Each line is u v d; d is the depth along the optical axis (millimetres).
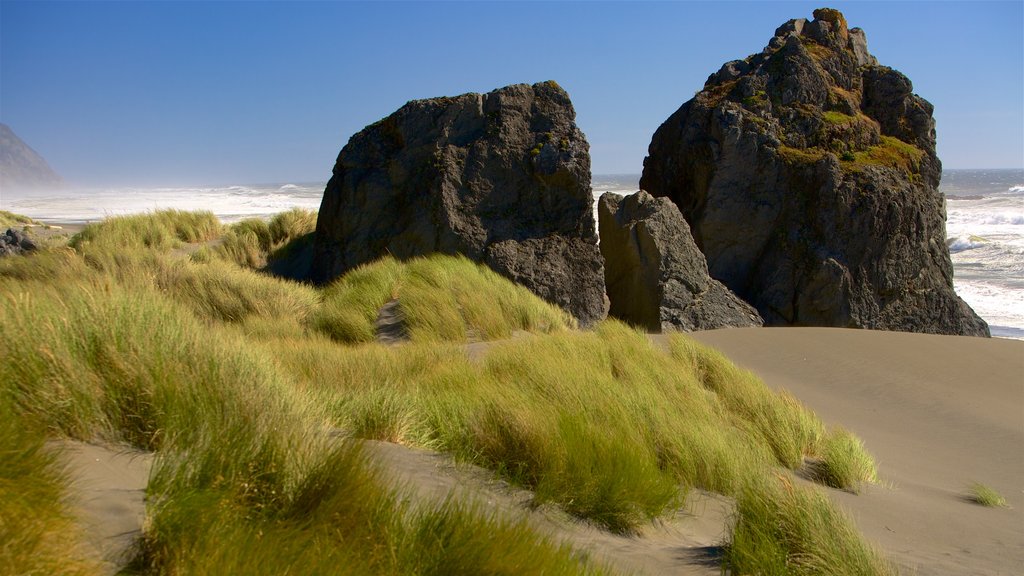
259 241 18719
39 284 8695
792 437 7477
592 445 5094
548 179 15109
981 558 4879
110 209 72125
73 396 3760
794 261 17766
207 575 2594
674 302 15375
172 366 4293
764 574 3924
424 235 14703
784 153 18422
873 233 17750
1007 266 33562
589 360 8617
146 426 3830
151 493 3096
